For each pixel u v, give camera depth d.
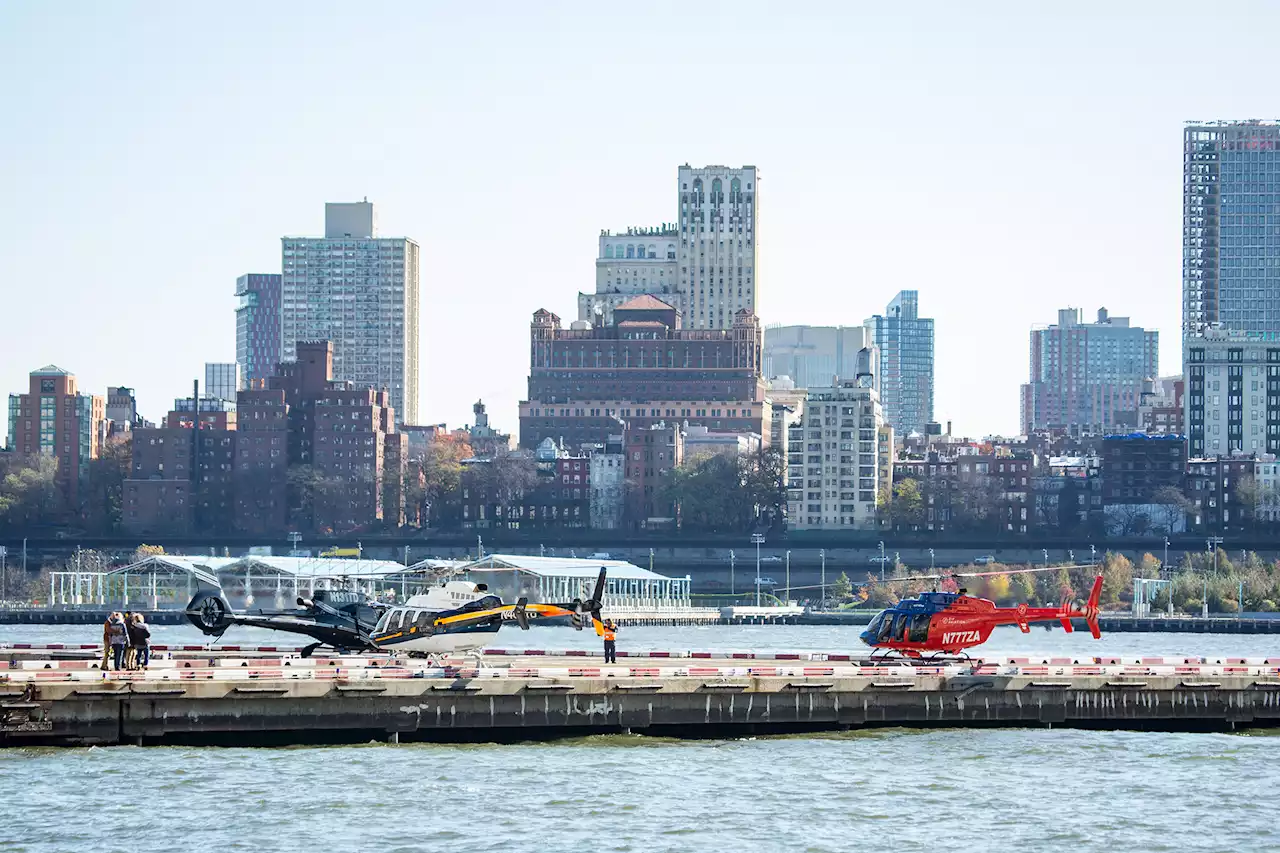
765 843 182.12
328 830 183.88
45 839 179.25
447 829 185.00
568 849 178.38
